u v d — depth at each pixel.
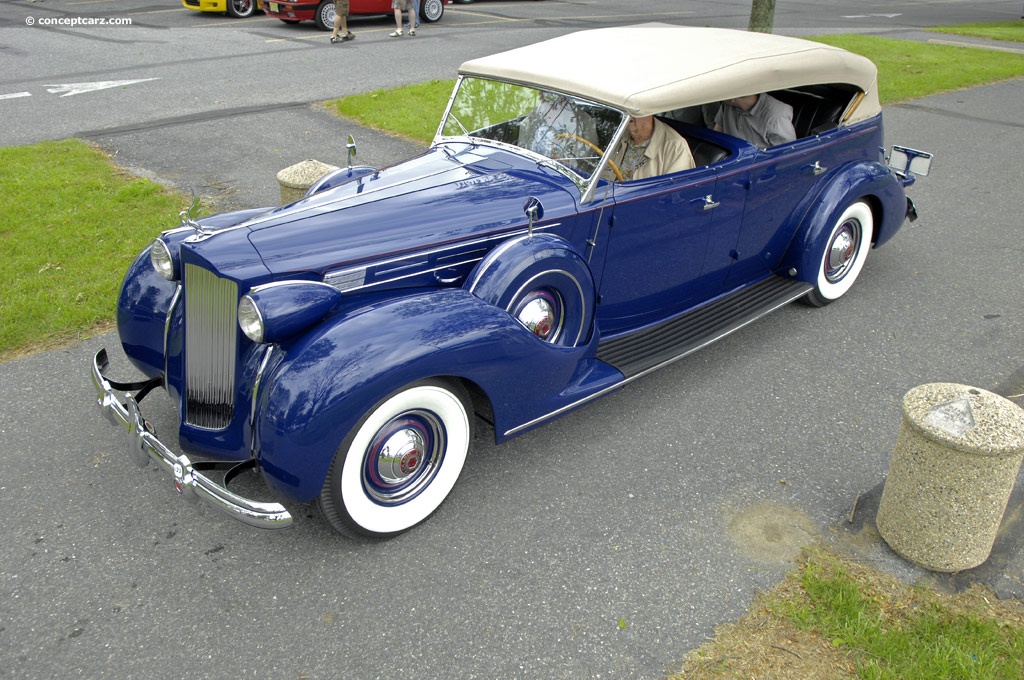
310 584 3.12
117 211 6.70
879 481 3.79
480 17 18.81
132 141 8.68
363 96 10.50
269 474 2.93
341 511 3.11
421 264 3.48
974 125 10.52
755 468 3.87
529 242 3.49
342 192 3.86
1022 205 7.60
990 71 13.84
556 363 3.56
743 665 2.79
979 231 6.95
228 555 3.26
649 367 4.09
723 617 3.00
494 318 3.25
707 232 4.48
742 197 4.54
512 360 3.31
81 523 3.41
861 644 2.86
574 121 3.96
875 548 3.36
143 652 2.80
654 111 3.75
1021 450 2.91
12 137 8.64
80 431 4.02
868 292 5.79
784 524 3.50
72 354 4.70
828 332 5.21
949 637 2.89
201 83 11.32
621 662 2.80
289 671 2.74
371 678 2.72
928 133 10.09
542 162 4.05
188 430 3.37
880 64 14.00
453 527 3.45
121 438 3.97
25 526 3.37
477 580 3.15
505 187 3.83
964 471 2.97
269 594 3.06
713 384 4.60
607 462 3.90
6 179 7.25
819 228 5.01
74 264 5.71
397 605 3.03
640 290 4.36
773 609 3.03
